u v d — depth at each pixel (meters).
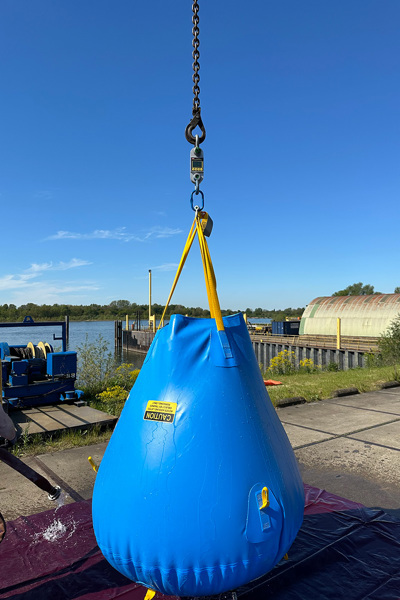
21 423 5.74
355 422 6.30
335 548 2.74
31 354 7.52
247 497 1.83
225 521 1.77
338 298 42.84
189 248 2.25
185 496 1.80
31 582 2.41
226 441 1.89
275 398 7.83
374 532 2.96
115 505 1.92
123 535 1.86
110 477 2.00
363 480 4.08
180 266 2.25
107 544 1.93
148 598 2.17
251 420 1.99
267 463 1.94
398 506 3.51
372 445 5.17
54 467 4.37
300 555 2.65
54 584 2.39
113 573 2.49
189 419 1.91
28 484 3.95
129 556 1.85
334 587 2.35
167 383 2.01
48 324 7.74
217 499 1.79
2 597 2.28
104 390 8.22
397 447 5.08
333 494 3.66
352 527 3.03
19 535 2.93
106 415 6.23
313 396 8.20
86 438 5.38
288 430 5.87
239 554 1.78
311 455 4.83
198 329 2.11
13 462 2.44
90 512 3.28
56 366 7.01
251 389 2.09
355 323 37.72
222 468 1.84
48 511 3.30
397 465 4.47
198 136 2.30
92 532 2.97
